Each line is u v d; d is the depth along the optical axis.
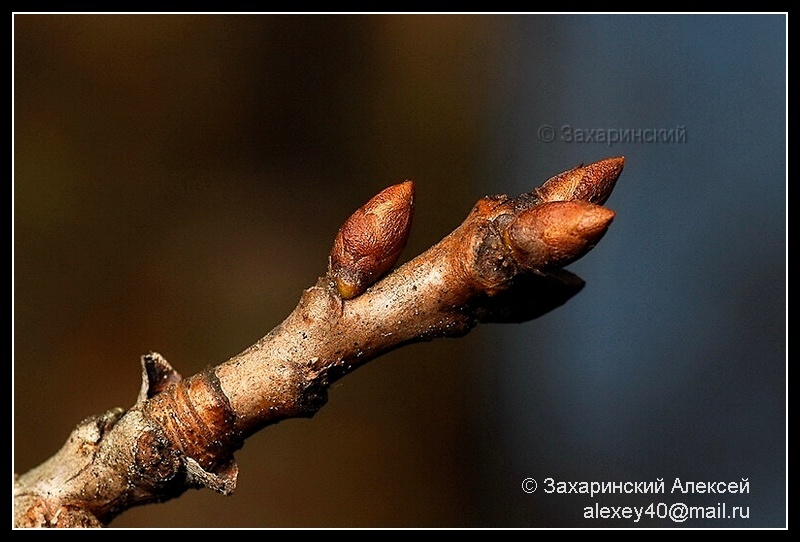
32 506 0.18
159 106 0.27
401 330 0.18
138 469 0.18
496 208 0.18
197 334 0.27
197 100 0.27
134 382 0.26
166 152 0.27
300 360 0.18
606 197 0.18
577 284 0.18
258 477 0.27
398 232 0.18
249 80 0.27
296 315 0.18
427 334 0.18
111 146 0.27
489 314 0.18
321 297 0.18
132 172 0.27
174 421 0.18
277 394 0.18
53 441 0.26
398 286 0.18
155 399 0.18
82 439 0.18
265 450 0.27
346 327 0.18
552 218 0.17
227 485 0.18
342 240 0.18
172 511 0.26
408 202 0.18
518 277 0.18
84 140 0.26
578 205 0.17
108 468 0.18
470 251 0.18
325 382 0.18
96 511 0.18
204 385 0.18
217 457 0.18
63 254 0.26
